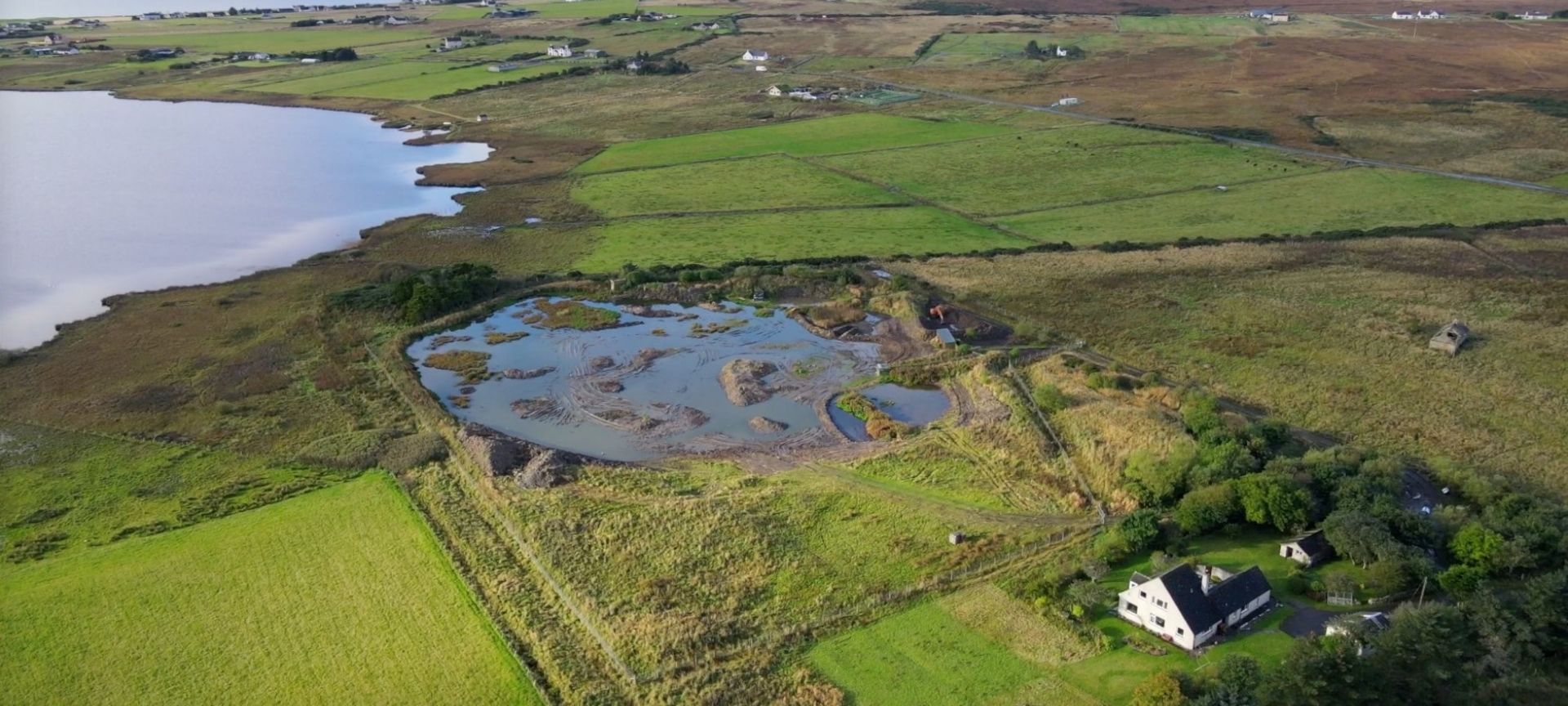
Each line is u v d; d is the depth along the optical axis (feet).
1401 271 393.29
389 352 322.75
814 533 222.28
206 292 382.63
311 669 180.04
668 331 345.72
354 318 353.10
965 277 395.34
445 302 359.46
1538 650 171.94
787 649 184.85
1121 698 169.89
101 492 240.12
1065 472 247.70
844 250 429.79
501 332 346.74
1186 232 451.94
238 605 197.67
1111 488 238.07
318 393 295.89
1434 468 239.71
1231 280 386.93
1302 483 224.94
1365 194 500.74
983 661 180.86
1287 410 277.64
